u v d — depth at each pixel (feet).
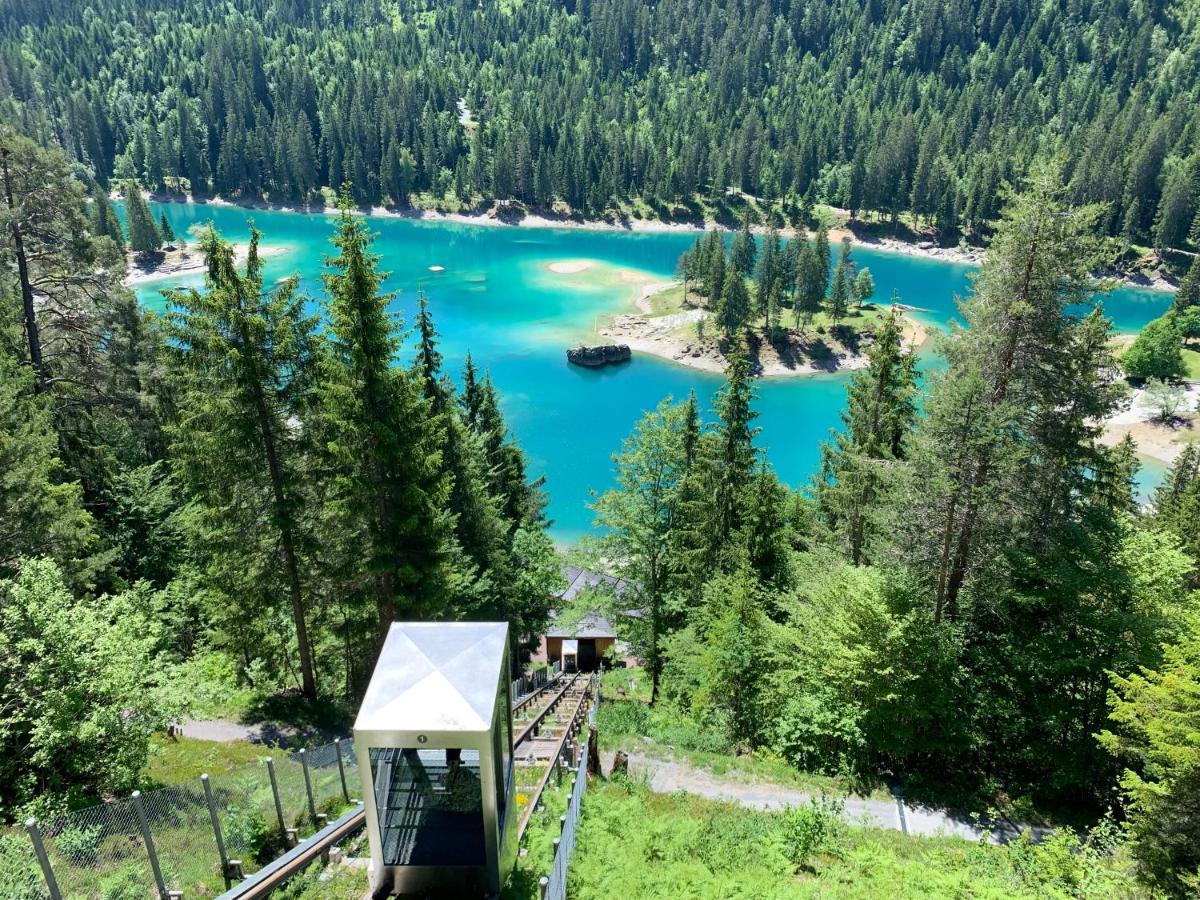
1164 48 628.69
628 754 72.90
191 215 565.12
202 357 73.51
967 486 70.74
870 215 563.07
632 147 593.42
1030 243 70.90
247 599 80.89
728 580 99.55
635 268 467.93
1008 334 73.36
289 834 40.57
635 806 51.31
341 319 72.33
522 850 37.99
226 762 63.87
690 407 129.18
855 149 583.17
